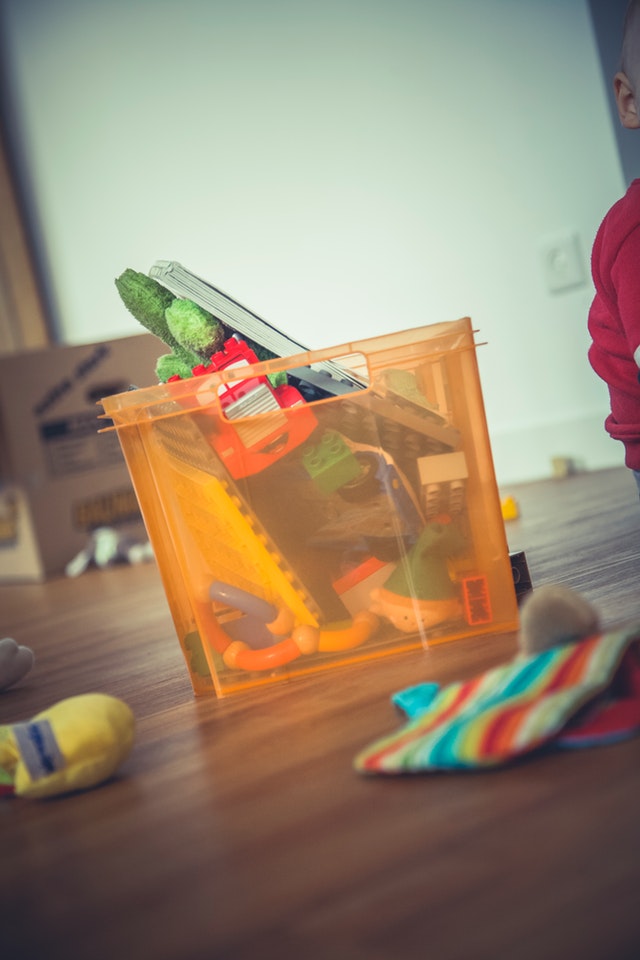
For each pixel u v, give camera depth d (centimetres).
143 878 62
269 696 97
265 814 68
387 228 256
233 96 282
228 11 276
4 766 82
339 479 99
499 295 239
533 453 240
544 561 138
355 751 76
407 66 241
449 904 51
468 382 99
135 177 320
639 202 104
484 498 101
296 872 58
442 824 60
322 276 275
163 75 301
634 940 45
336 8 252
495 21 223
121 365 287
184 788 76
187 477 99
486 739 65
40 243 372
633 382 112
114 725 80
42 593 252
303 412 98
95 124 329
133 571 261
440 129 239
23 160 368
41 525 285
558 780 62
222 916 54
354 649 102
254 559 100
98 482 292
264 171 281
